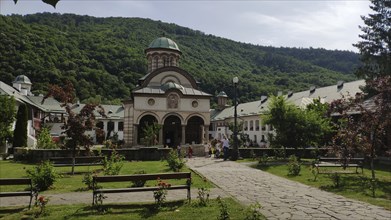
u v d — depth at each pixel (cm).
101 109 1908
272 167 1981
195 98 4234
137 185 1258
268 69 13688
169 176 1022
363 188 1276
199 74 9756
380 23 3347
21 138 3306
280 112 2484
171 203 992
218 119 8175
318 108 3088
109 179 975
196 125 4388
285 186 1323
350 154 1555
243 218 822
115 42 11494
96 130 1867
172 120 4331
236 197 1100
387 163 2211
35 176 1245
